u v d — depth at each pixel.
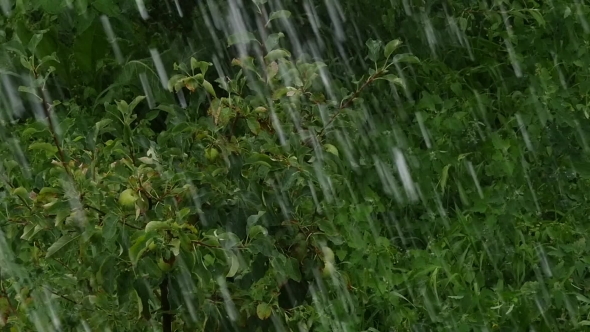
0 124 6.06
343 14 6.95
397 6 7.11
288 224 3.80
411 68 6.92
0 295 3.90
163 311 3.67
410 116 6.64
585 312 4.88
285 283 3.90
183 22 6.69
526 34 7.43
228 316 3.73
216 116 3.84
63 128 3.82
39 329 3.71
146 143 3.77
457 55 7.25
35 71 3.69
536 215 5.72
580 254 5.24
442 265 5.15
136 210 3.41
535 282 4.91
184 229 3.43
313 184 4.02
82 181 3.49
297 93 3.99
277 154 3.79
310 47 6.87
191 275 3.53
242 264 3.53
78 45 6.60
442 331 4.73
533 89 6.63
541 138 6.19
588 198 5.88
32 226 3.60
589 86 6.73
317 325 4.57
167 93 6.34
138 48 6.72
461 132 6.26
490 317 4.74
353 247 5.32
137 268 3.41
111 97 6.47
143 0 6.57
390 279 5.05
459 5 7.40
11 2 6.70
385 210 5.86
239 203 3.74
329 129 4.27
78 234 3.48
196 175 3.60
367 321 4.92
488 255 5.36
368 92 6.75
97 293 3.59
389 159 6.04
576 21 7.36
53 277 3.90
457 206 5.91
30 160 5.79
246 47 6.36
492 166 5.98
